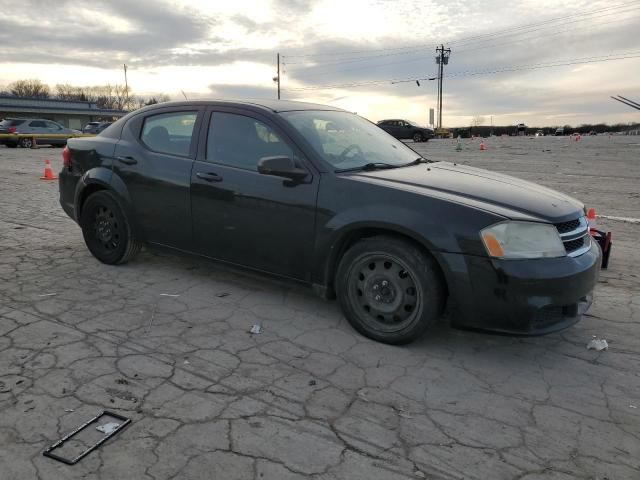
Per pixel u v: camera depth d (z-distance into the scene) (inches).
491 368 130.3
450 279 126.6
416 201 131.5
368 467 92.5
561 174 542.9
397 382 122.0
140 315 156.0
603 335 150.4
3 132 1047.0
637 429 106.3
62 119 2390.5
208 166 165.6
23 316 152.1
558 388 121.6
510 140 1649.9
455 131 2630.4
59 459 91.7
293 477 89.3
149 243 186.4
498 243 122.7
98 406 107.8
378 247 136.1
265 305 166.9
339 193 141.1
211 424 103.2
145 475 88.6
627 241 255.9
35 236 247.8
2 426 100.2
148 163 179.9
